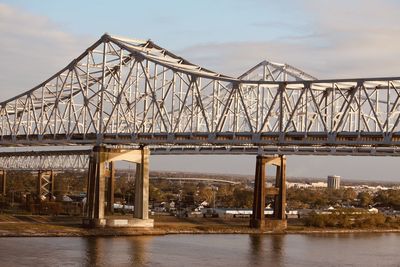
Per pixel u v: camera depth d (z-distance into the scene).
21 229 156.88
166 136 152.75
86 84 172.00
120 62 167.88
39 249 131.38
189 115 156.00
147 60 161.25
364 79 118.94
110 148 169.25
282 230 198.00
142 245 145.12
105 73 171.75
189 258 129.12
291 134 130.25
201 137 145.50
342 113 126.56
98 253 129.50
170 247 144.00
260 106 148.88
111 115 166.62
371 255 147.75
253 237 177.00
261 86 140.62
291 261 132.38
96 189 166.62
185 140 148.50
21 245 136.00
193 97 148.25
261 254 140.25
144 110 162.62
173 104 154.62
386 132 117.00
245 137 138.12
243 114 153.12
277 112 149.25
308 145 130.88
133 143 163.25
